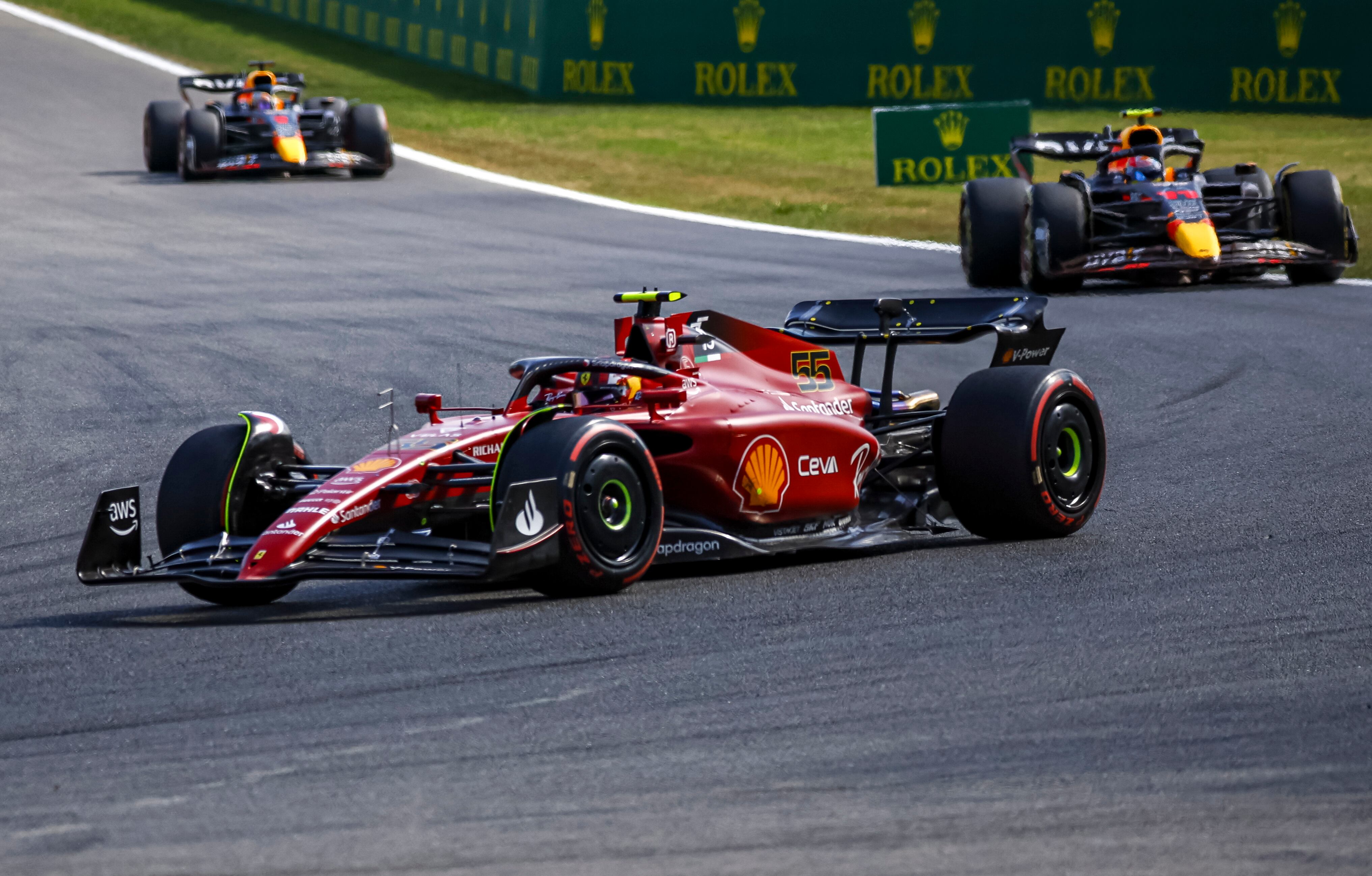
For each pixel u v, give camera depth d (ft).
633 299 82.12
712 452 79.56
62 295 195.62
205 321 177.27
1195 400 131.13
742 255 230.07
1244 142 361.71
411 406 134.62
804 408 86.38
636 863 41.91
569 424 72.23
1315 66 393.70
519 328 170.09
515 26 446.19
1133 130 196.65
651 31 426.92
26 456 119.96
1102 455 87.97
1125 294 189.88
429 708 56.70
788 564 82.89
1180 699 56.08
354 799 47.34
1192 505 94.48
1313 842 42.86
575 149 365.20
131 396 140.15
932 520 90.79
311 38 523.29
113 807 47.11
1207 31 397.19
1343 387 132.46
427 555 70.74
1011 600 71.87
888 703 56.29
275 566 69.72
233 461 78.74
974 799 46.55
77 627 72.59
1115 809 45.57
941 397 139.64
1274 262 182.70
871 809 45.83
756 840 43.47
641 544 74.84
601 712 55.77
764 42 421.59
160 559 90.43
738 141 376.68
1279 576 75.00
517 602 73.56
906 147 307.99
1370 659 60.44
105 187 298.56
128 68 457.68
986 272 195.52
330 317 179.22
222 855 42.88
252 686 60.29
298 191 298.35
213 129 304.71
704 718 54.90
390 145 318.24
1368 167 318.45
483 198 295.28
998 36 406.62
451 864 42.01
